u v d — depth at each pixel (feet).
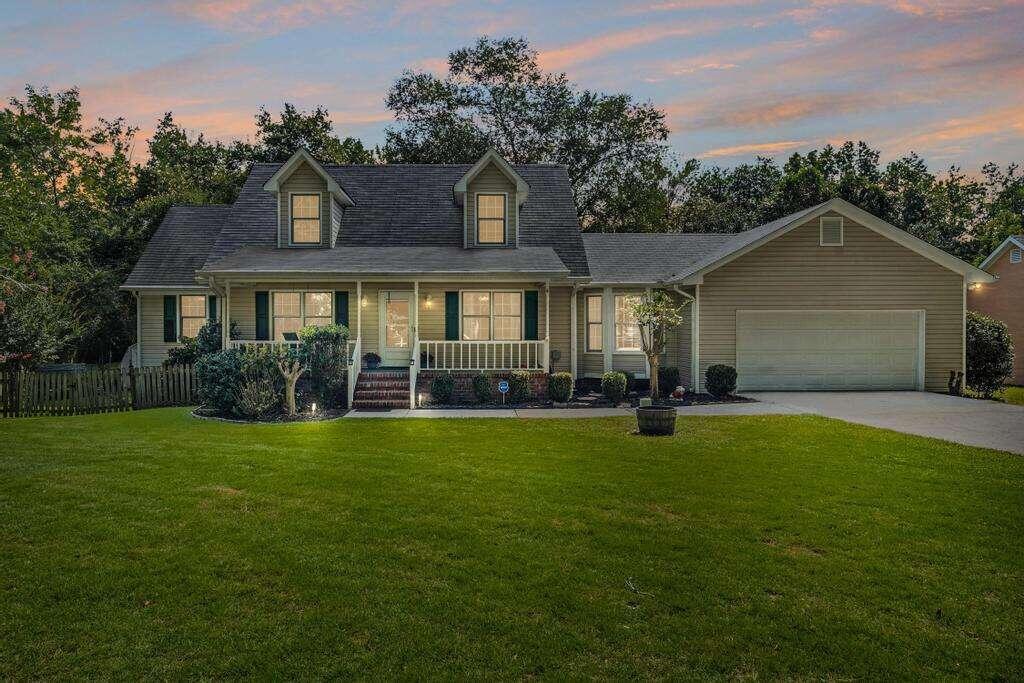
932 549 18.81
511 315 62.18
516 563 17.57
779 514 22.06
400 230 66.54
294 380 47.26
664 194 127.44
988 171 182.19
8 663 12.56
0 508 21.95
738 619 14.49
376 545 18.83
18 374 47.39
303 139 117.70
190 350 63.10
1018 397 64.28
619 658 12.94
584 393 61.00
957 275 62.28
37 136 75.20
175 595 15.48
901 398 56.54
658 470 28.73
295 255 59.98
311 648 13.21
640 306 53.26
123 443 34.19
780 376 61.98
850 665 12.73
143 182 99.19
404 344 61.82
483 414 48.03
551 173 76.59
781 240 61.31
